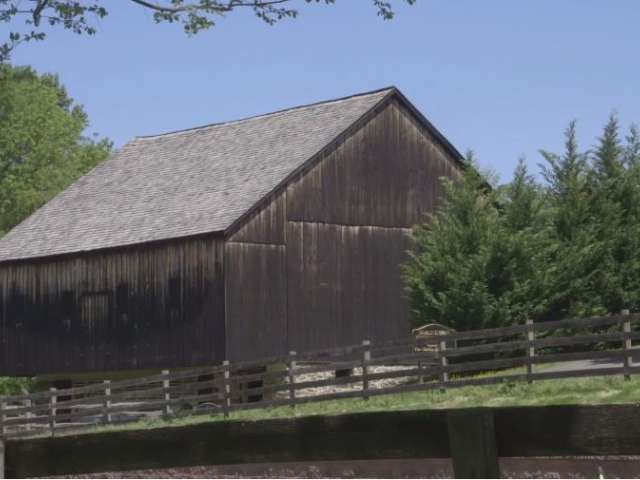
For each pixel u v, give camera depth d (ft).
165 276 141.69
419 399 88.02
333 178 145.48
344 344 144.66
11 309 161.17
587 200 142.51
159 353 142.20
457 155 158.20
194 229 138.10
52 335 155.74
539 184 144.66
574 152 146.10
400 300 150.20
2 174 247.91
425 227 153.17
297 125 155.33
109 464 85.92
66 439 87.92
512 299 128.47
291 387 96.37
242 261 136.46
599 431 62.49
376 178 149.79
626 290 141.28
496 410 65.51
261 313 137.59
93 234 153.79
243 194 140.67
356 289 146.41
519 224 138.41
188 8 85.51
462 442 62.13
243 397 131.44
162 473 101.55
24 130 244.63
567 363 110.22
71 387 161.68
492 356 125.59
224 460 80.33
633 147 150.00
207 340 136.67
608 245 141.28
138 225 148.56
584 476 77.56
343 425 73.46
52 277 156.25
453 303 127.65
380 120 150.92
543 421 64.13
